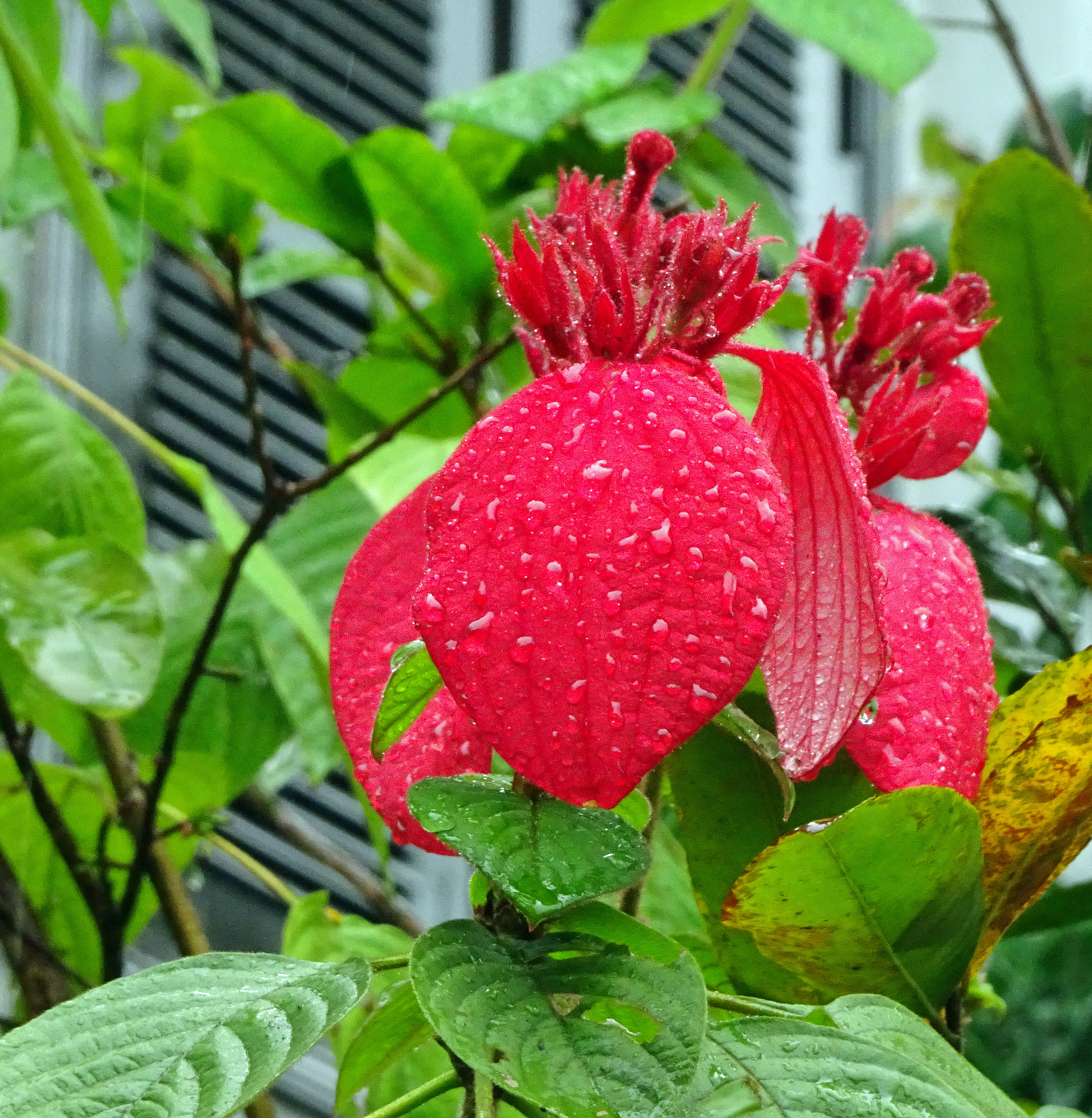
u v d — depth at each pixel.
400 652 0.64
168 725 0.95
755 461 0.60
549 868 0.62
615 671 0.59
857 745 0.65
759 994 0.75
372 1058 0.74
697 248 0.64
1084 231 0.89
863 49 1.12
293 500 0.97
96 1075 0.61
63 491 1.09
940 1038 0.66
